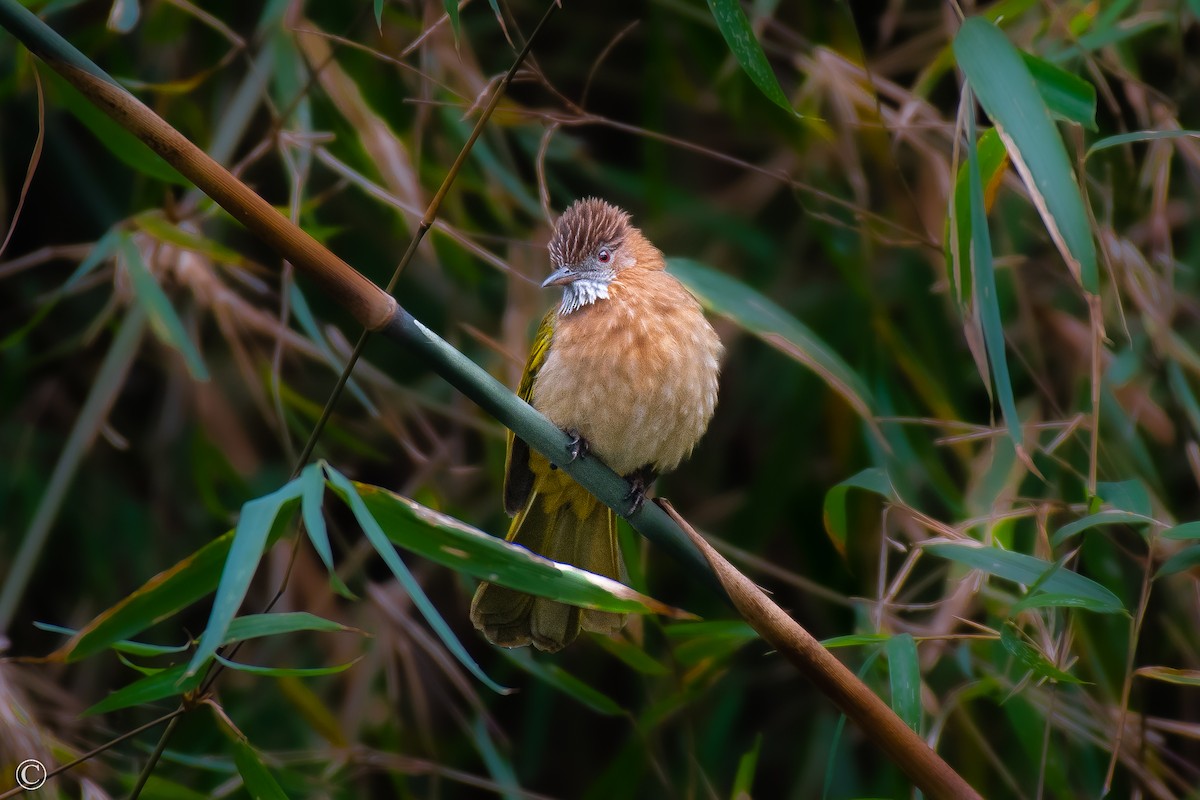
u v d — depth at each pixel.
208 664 6.49
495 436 10.32
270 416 9.80
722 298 8.64
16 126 12.19
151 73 11.52
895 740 6.11
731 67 10.99
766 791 12.09
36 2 9.18
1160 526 7.05
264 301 12.20
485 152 10.45
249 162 8.77
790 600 12.22
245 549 5.74
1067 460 9.40
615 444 8.62
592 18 13.18
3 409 11.34
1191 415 8.60
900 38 12.26
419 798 11.50
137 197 10.45
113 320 11.59
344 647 10.57
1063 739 9.40
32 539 9.09
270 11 9.77
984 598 8.88
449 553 6.35
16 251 12.45
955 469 10.92
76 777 8.52
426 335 6.31
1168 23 9.66
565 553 8.79
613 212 9.30
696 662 8.66
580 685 8.62
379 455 10.09
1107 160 9.34
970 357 10.96
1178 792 9.35
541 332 9.15
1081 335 10.08
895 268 11.52
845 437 10.48
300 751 9.41
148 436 12.48
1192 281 10.53
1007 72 6.61
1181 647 9.06
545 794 12.38
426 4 9.98
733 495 12.06
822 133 9.98
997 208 10.48
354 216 12.23
